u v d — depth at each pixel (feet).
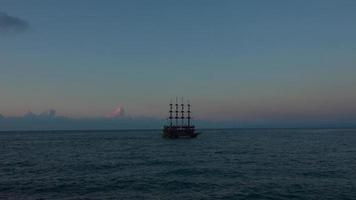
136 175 166.20
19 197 116.16
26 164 217.15
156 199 114.32
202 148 374.43
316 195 116.47
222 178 154.61
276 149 342.85
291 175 160.25
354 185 132.26
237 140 581.12
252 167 192.75
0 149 375.04
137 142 538.88
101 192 125.18
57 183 142.82
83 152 325.21
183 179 152.87
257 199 113.50
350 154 274.98
